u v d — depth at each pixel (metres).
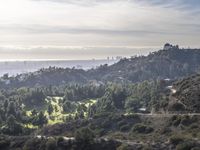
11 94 198.12
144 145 73.19
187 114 91.81
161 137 78.31
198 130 79.06
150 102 129.50
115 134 87.62
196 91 104.69
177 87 122.88
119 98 159.12
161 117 93.94
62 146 77.00
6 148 81.38
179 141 71.38
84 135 77.69
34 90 189.88
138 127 88.44
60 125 105.56
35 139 80.81
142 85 178.38
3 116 141.50
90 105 164.88
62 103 174.75
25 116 146.00
